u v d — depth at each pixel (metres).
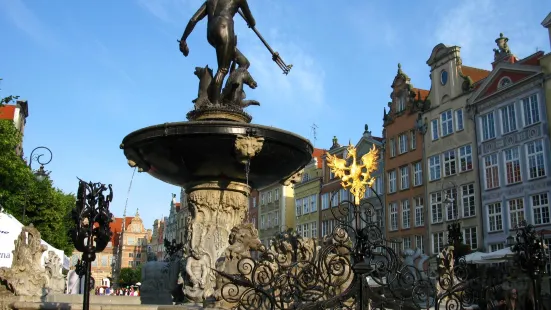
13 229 18.06
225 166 8.48
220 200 8.98
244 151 7.90
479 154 33.44
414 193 39.09
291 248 7.86
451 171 35.81
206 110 8.87
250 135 7.93
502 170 31.66
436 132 37.56
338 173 22.70
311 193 53.22
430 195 37.38
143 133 8.10
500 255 19.97
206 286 8.62
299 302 5.92
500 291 6.91
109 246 98.94
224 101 9.09
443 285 6.60
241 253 7.04
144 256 100.88
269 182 9.41
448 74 36.94
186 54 9.43
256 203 65.31
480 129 33.69
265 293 5.82
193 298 8.58
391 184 41.88
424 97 41.41
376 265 6.42
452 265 7.96
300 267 7.24
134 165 9.02
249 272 6.49
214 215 8.97
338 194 48.16
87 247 5.29
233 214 9.07
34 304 6.61
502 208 31.30
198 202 8.95
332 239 6.34
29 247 11.34
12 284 10.66
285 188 58.81
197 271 8.70
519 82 30.73
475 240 33.12
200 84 9.28
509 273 7.17
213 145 8.02
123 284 75.69
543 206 28.83
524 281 7.16
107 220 5.39
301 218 54.62
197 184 8.98
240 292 6.80
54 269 16.92
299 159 8.91
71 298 10.66
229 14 9.15
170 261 10.71
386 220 41.69
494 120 32.59
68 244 37.88
